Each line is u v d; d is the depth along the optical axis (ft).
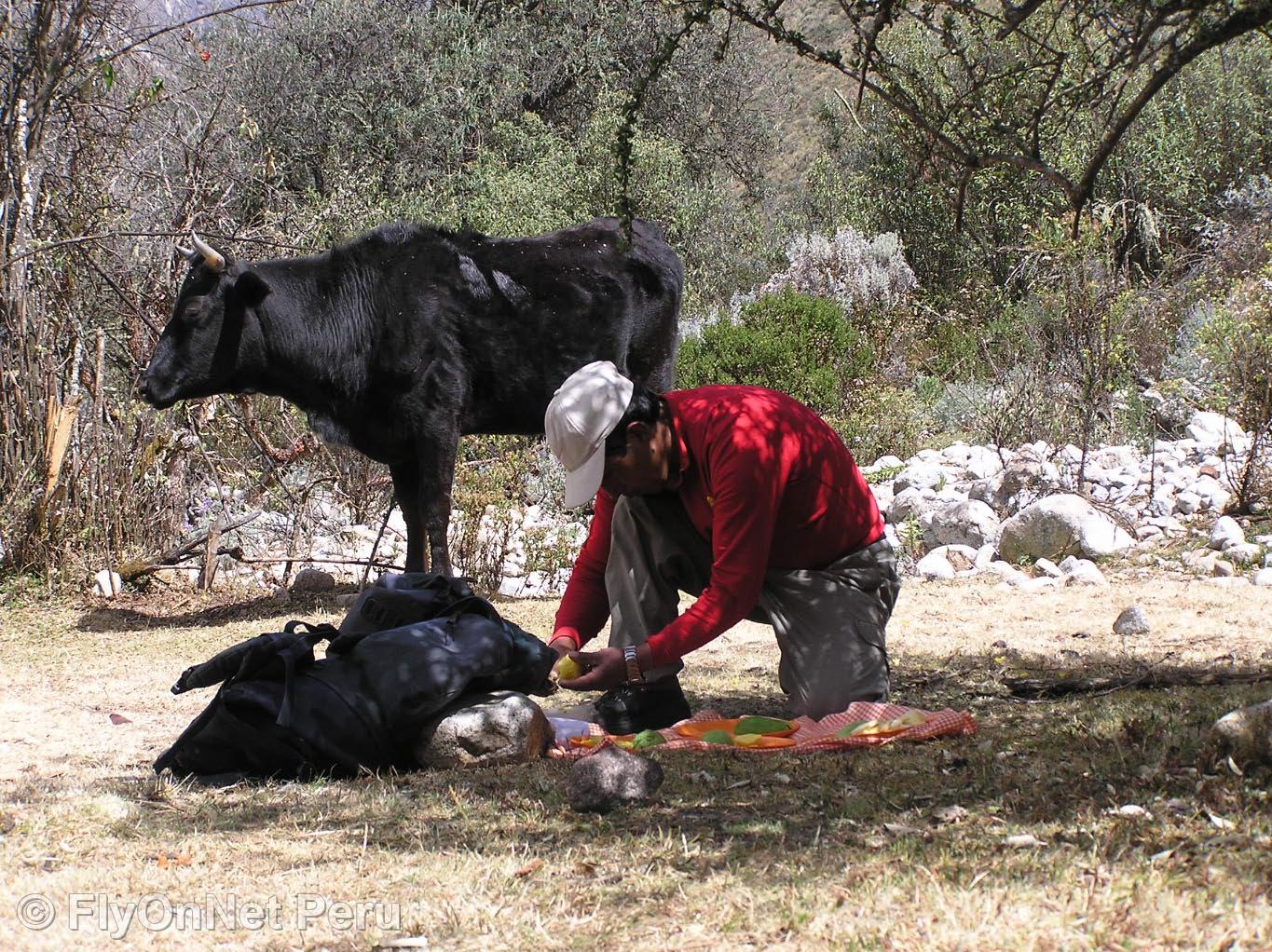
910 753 13.28
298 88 67.00
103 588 30.86
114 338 34.73
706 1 12.84
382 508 36.70
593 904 9.27
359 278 26.55
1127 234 55.42
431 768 14.05
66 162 33.86
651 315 28.50
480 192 63.10
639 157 64.69
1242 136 57.93
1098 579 28.81
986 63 13.23
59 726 18.35
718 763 13.33
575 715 16.37
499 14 78.28
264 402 36.55
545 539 33.88
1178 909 8.18
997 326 50.57
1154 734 12.98
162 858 10.90
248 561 31.17
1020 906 8.39
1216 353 37.83
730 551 13.70
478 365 27.07
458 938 8.82
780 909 8.75
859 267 56.29
